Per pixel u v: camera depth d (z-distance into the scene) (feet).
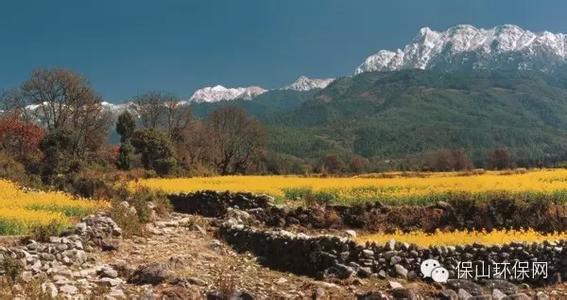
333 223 83.97
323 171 294.66
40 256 49.01
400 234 71.97
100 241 57.41
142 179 159.33
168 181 147.84
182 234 69.82
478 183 102.83
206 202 99.66
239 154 296.51
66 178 123.44
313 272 54.29
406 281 50.34
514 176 126.00
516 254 52.54
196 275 49.75
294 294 46.75
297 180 144.15
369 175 205.16
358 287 48.44
